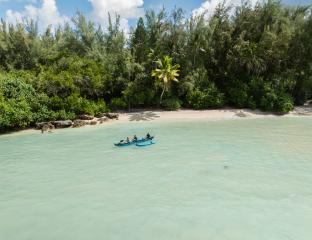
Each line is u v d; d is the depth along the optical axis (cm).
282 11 4612
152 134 2945
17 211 1445
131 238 1207
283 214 1361
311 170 1870
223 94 4353
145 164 2055
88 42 5078
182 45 4503
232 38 4616
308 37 4472
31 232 1270
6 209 1467
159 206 1458
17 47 4466
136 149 2422
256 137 2745
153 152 2328
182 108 4369
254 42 4503
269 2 4559
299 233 1222
